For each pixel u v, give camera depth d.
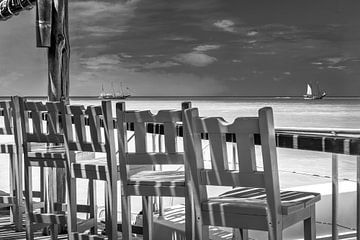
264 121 2.24
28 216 3.87
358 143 2.20
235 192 2.71
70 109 3.47
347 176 16.95
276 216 2.26
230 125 2.32
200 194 2.45
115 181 3.36
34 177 12.23
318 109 46.62
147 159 2.93
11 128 4.43
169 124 2.86
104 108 3.30
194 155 2.45
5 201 4.71
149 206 3.23
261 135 2.25
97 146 3.40
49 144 4.33
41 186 4.90
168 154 2.89
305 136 2.42
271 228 2.27
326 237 3.71
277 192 2.27
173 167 11.40
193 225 2.81
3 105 4.39
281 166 19.06
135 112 2.91
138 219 4.42
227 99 46.97
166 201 6.82
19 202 4.59
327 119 44.09
